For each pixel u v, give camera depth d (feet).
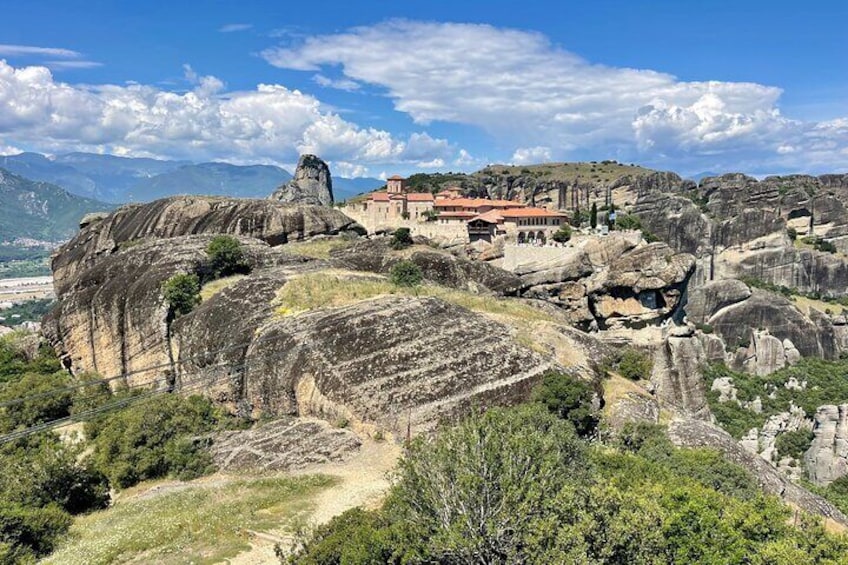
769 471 193.88
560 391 180.45
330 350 193.77
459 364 188.75
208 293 272.31
